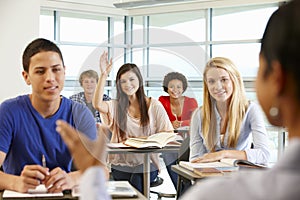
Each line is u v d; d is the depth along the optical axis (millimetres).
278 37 515
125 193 1619
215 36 7051
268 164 2457
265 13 6574
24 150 1801
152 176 2359
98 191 603
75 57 7402
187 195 534
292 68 506
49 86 1718
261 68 542
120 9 7602
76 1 7258
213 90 1454
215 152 2281
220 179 530
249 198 488
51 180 1653
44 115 1810
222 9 6965
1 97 5168
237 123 2385
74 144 1132
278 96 524
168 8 7305
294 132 519
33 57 1699
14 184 1671
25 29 5301
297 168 493
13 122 1785
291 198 475
